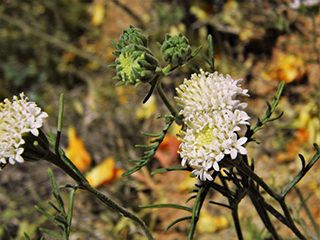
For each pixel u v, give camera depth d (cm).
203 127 12
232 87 13
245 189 14
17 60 43
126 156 34
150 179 31
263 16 34
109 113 36
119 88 39
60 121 13
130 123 35
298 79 32
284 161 30
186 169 14
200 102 13
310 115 30
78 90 41
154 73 13
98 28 44
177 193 31
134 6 42
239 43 36
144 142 34
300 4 27
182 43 13
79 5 45
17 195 34
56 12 44
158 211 30
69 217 13
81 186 14
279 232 25
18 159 13
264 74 34
